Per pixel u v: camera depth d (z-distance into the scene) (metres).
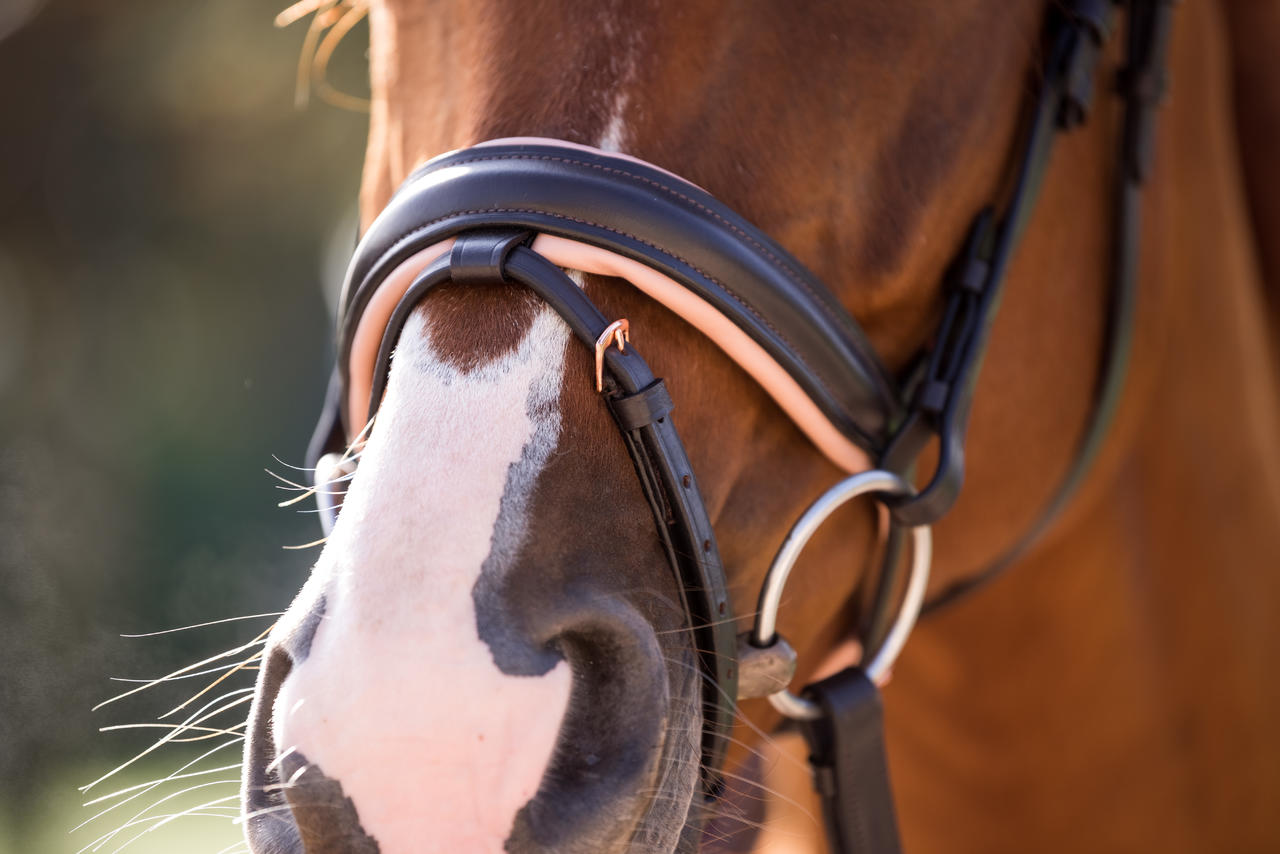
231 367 21.30
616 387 1.77
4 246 21.78
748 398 1.98
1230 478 2.97
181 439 20.30
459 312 1.81
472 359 1.77
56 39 19.52
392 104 2.24
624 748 1.63
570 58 1.93
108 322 21.88
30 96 20.08
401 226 1.90
